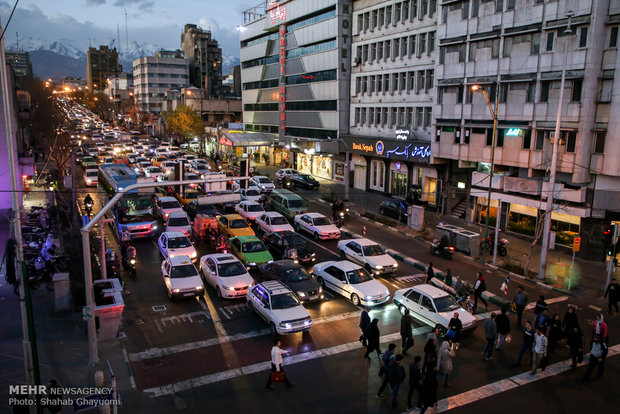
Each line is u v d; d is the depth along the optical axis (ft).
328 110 162.61
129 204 92.73
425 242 95.61
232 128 234.99
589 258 83.92
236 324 56.39
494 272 78.43
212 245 86.53
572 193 83.10
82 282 63.57
